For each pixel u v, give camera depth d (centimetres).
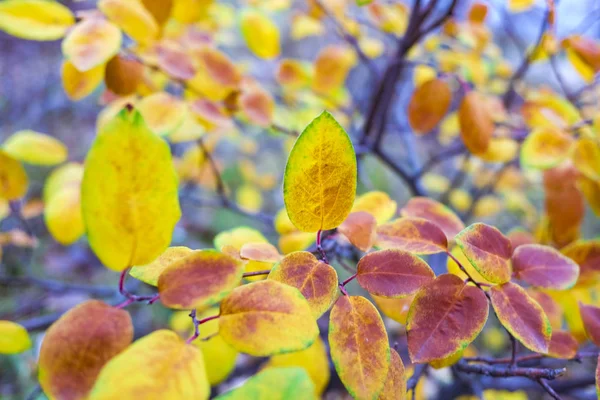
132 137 16
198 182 70
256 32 41
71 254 87
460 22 51
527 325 20
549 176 35
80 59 26
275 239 73
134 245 17
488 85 62
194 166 64
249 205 80
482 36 48
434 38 57
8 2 28
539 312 20
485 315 19
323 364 30
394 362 19
